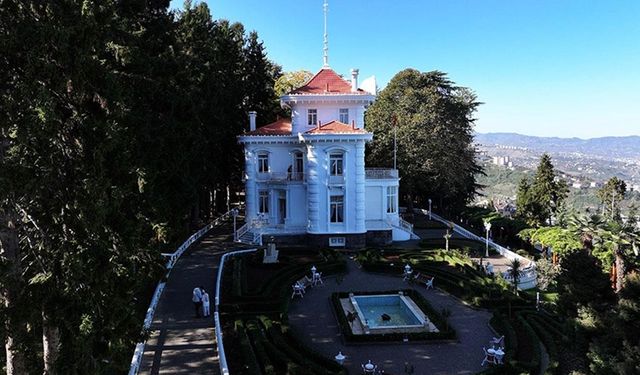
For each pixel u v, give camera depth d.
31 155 13.70
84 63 14.49
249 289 30.75
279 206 46.59
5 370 17.38
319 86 48.22
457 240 49.41
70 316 14.27
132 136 25.30
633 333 17.02
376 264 37.34
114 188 15.72
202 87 42.91
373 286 33.56
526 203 64.31
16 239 15.02
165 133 33.44
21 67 13.35
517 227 53.31
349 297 30.69
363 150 43.50
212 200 61.66
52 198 14.23
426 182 65.12
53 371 14.18
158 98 34.12
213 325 24.05
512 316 28.25
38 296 14.05
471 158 71.75
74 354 14.19
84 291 14.33
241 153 57.69
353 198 43.50
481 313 28.81
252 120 49.16
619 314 17.33
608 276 21.72
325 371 19.86
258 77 63.72
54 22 13.83
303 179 45.25
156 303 26.61
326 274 36.19
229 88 52.56
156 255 22.94
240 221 58.09
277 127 49.56
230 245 42.94
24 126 12.77
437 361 22.39
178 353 20.97
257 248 41.72
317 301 30.31
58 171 14.16
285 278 33.34
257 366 19.44
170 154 35.38
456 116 68.31
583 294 21.44
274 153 46.81
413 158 60.84
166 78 34.41
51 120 12.93
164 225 30.42
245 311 26.91
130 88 26.33
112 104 15.60
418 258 39.81
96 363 14.63
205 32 46.28
